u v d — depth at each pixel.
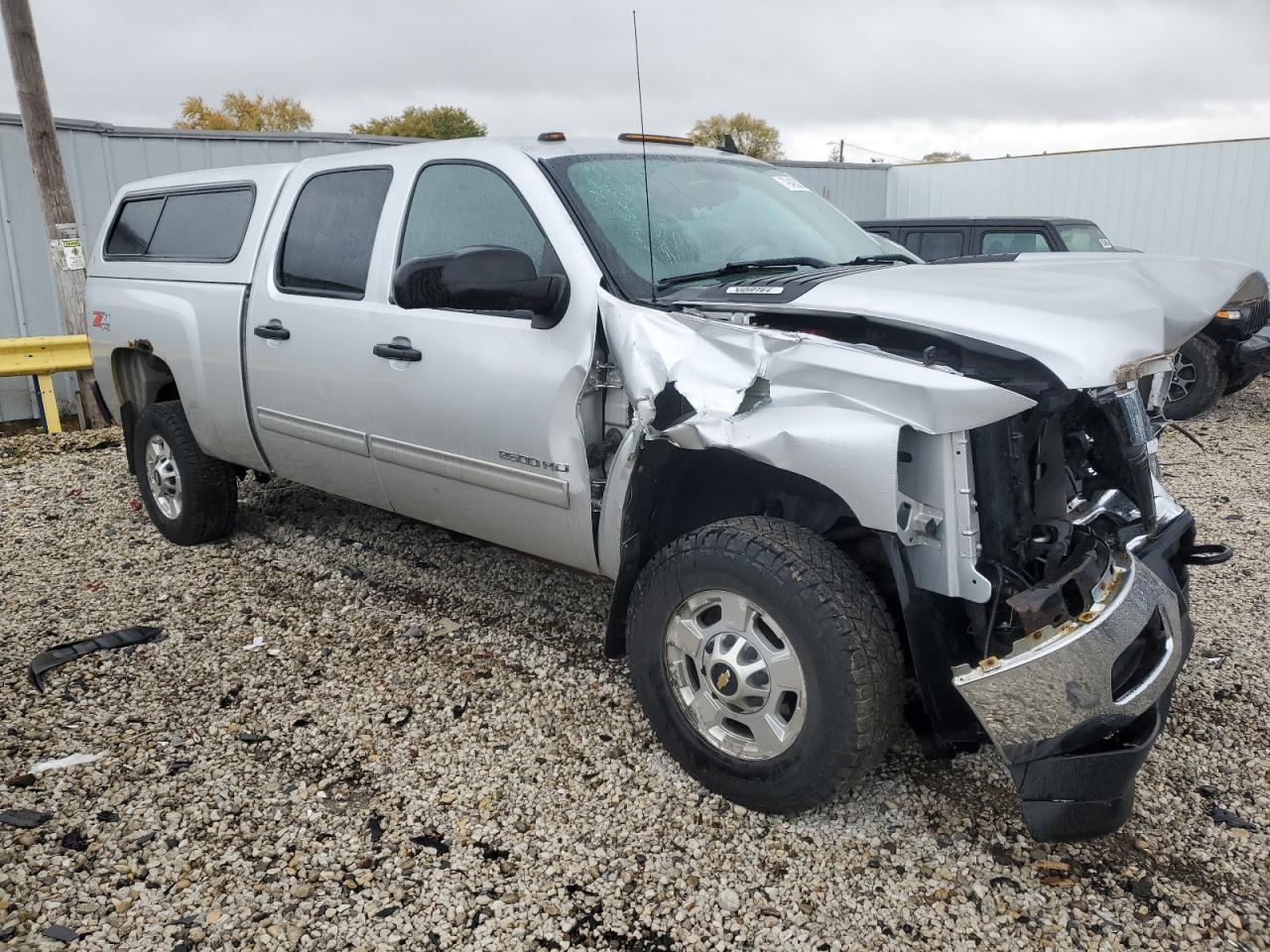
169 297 4.87
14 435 9.02
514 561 4.94
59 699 3.60
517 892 2.56
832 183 16.55
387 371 3.71
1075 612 2.55
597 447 3.11
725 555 2.69
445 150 3.68
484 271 2.91
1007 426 2.53
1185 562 3.15
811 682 2.57
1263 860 2.67
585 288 3.07
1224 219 13.44
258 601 4.52
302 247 4.22
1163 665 2.58
